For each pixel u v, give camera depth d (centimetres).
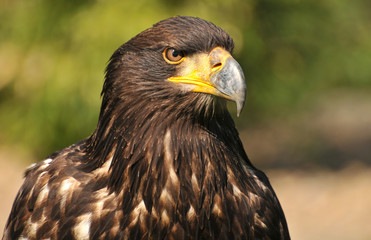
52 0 1439
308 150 1925
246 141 1983
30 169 552
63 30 1406
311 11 1625
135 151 483
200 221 483
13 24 1481
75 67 1363
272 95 1592
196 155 487
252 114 1714
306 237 1311
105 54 1328
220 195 489
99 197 482
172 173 482
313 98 1981
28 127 1477
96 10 1354
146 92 485
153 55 486
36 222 484
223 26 1351
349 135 2130
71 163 510
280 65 1600
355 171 1709
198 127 492
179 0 1345
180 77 485
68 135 1452
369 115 2452
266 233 506
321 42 1641
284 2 1588
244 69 1519
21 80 1448
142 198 479
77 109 1377
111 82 497
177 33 485
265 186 532
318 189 1580
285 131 2092
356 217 1380
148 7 1323
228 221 488
